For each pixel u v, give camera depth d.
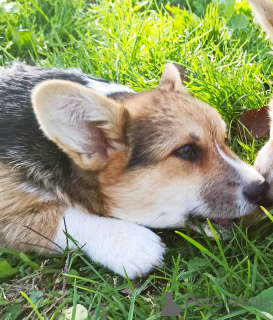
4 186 0.41
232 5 0.73
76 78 0.47
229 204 0.40
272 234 0.41
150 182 0.40
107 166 0.40
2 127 0.42
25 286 0.39
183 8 0.80
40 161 0.41
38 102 0.36
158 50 0.64
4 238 0.41
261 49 0.67
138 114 0.40
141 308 0.36
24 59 0.67
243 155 0.52
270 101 0.53
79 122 0.38
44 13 0.74
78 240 0.41
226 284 0.38
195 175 0.40
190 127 0.40
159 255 0.40
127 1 0.76
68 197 0.41
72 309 0.36
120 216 0.41
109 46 0.66
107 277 0.39
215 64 0.62
